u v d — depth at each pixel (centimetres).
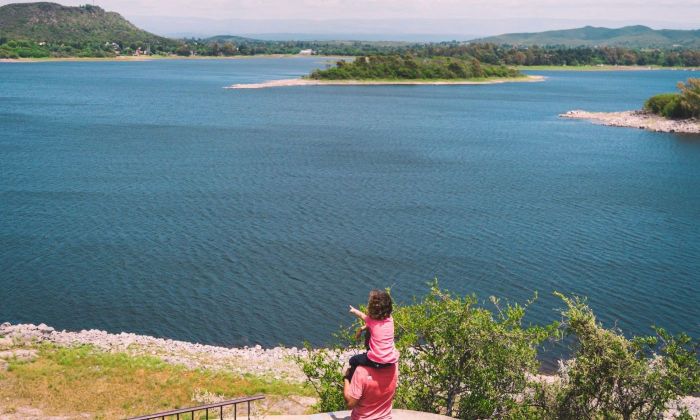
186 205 5841
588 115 14525
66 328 3325
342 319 3500
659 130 12325
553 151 9725
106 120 12331
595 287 4025
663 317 3606
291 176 7300
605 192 6800
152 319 3459
